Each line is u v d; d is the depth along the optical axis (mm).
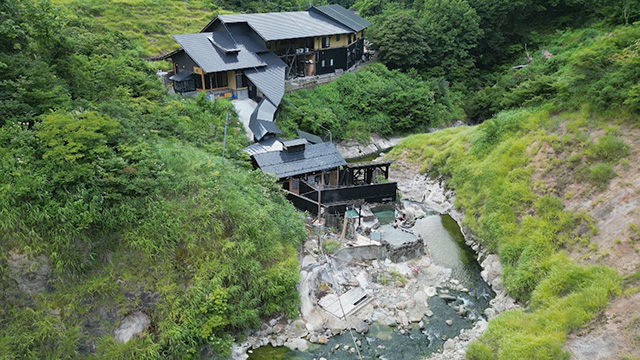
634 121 22703
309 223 24844
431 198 32031
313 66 49156
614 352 14117
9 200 15266
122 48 38344
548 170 24359
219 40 41500
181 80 37875
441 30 59281
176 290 16984
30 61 20109
